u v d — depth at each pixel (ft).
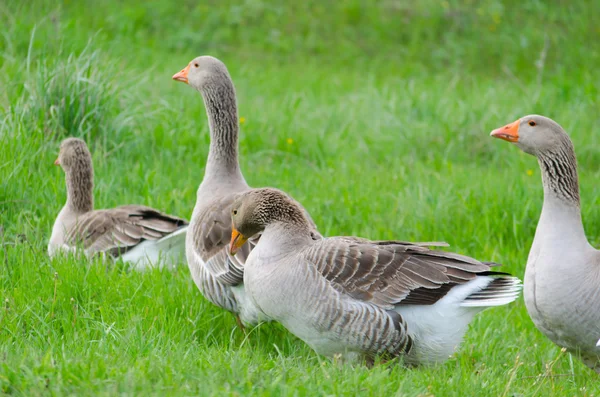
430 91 69.26
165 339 28.55
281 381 23.06
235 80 73.10
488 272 26.96
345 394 22.81
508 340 33.55
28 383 21.86
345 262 26.76
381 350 26.94
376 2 91.66
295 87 72.95
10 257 34.73
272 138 55.88
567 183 28.91
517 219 44.01
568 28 86.79
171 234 36.50
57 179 43.45
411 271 26.84
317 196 45.88
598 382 28.50
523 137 29.86
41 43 60.95
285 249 27.94
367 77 78.54
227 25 87.04
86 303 31.01
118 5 86.12
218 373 23.13
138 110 51.55
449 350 27.14
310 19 89.56
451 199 45.34
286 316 27.50
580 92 68.28
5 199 40.14
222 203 33.06
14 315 29.09
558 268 27.99
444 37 86.94
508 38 85.25
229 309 31.99
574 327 27.96
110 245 36.91
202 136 52.11
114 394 21.21
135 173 45.83
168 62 74.43
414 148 55.77
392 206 45.21
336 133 58.75
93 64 48.83
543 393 25.94
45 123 45.42
